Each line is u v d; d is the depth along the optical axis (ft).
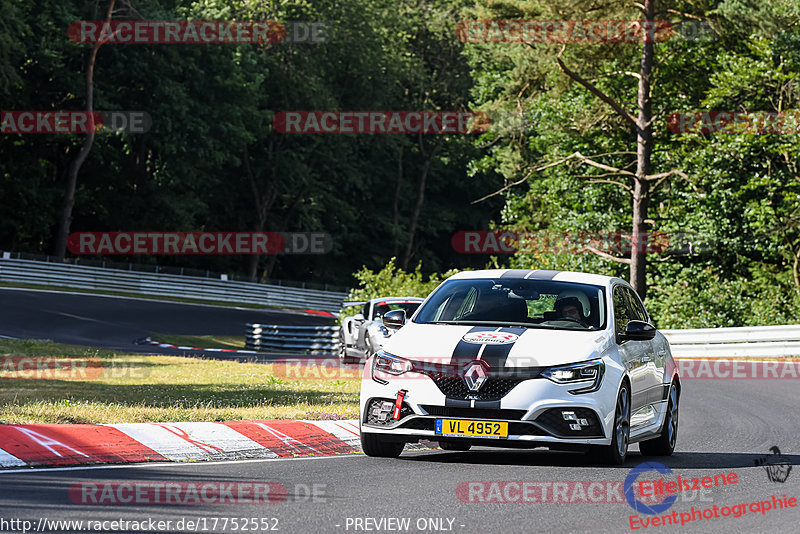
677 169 502.79
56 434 117.08
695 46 525.34
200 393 186.70
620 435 122.11
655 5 472.44
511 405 115.24
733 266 541.34
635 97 555.28
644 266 493.36
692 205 524.52
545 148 595.47
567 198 599.98
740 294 484.74
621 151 549.95
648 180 490.08
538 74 515.91
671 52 512.22
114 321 517.96
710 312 457.27
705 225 510.58
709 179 508.53
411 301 331.16
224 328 556.51
